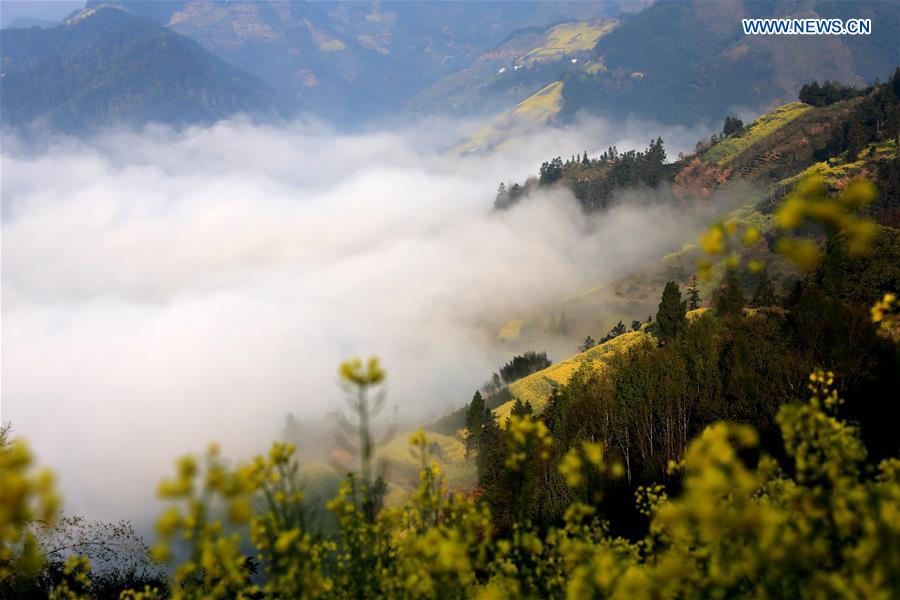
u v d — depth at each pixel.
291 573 7.41
